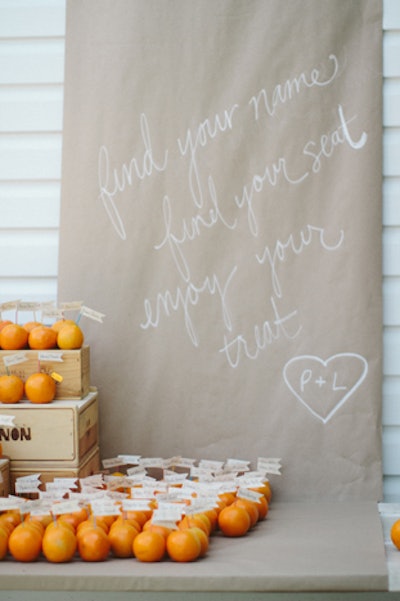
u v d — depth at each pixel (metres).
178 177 2.65
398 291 2.64
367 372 2.60
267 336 2.63
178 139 2.65
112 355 2.67
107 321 2.67
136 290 2.66
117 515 2.12
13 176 2.73
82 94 2.66
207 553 2.04
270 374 2.63
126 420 2.67
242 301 2.64
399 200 2.62
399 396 2.64
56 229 2.74
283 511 2.50
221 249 2.64
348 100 2.60
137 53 2.65
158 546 1.96
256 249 2.63
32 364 2.36
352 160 2.60
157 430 2.66
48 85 2.73
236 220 2.64
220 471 2.50
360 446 2.60
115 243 2.67
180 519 2.03
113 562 1.97
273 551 2.05
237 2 2.62
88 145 2.67
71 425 2.27
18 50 2.72
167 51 2.64
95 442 2.56
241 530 2.19
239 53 2.63
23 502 2.03
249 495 2.28
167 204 2.66
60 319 2.69
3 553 1.98
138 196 2.66
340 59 2.61
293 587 1.85
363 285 2.59
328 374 2.61
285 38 2.61
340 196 2.60
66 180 2.67
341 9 2.60
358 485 2.61
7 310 2.51
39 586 1.86
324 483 2.62
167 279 2.66
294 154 2.62
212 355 2.65
